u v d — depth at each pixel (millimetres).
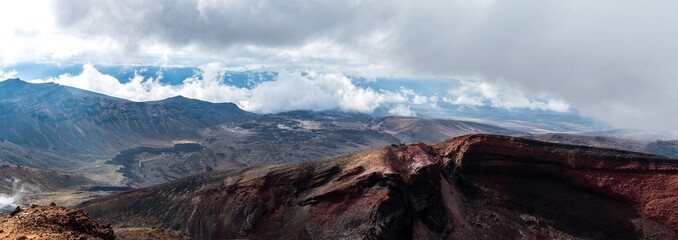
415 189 99625
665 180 101250
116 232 70125
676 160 105125
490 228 97938
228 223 99625
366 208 92625
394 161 105938
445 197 103938
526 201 103188
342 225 91312
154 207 110125
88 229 45625
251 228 97375
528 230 96875
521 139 114625
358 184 98125
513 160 110312
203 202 106312
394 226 90438
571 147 113000
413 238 92625
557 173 107750
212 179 114312
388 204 92250
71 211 46750
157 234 73688
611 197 102250
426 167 103312
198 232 100312
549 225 97625
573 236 95000
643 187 101375
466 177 109875
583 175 106062
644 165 105250
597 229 96250
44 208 46062
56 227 41719
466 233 96562
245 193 104188
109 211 111125
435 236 94500
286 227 95875
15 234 37031
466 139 116938
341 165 108375
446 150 118250
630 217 97625
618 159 107375
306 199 100125
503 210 101875
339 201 97000
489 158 111375
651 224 95125
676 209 95000
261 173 109250
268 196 103062
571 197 103875
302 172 107188
